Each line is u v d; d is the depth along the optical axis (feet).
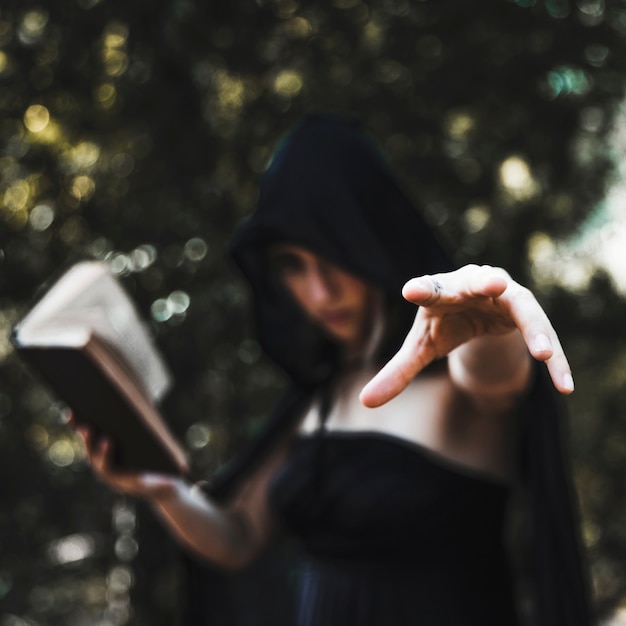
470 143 11.88
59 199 11.75
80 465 12.19
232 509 6.87
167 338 11.58
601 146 12.48
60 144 11.75
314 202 5.52
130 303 5.82
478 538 5.24
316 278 5.71
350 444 5.38
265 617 9.19
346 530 5.33
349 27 11.48
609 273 12.78
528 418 4.93
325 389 6.01
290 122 11.60
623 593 13.11
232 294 11.62
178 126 11.39
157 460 5.80
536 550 4.96
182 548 7.16
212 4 11.16
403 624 5.17
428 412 5.23
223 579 7.23
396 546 5.21
